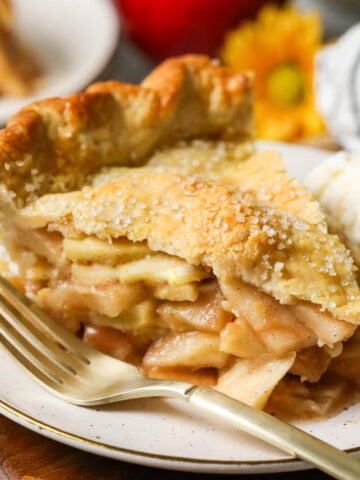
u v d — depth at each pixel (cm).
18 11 76
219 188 46
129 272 46
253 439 42
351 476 39
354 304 44
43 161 48
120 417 43
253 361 45
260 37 66
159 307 47
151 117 51
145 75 77
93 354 46
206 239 45
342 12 78
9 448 44
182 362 46
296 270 44
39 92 71
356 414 44
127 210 46
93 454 44
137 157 51
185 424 43
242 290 45
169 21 74
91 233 46
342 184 51
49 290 48
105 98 50
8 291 47
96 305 47
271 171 50
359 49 63
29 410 43
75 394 44
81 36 75
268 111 67
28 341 46
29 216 47
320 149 62
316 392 45
